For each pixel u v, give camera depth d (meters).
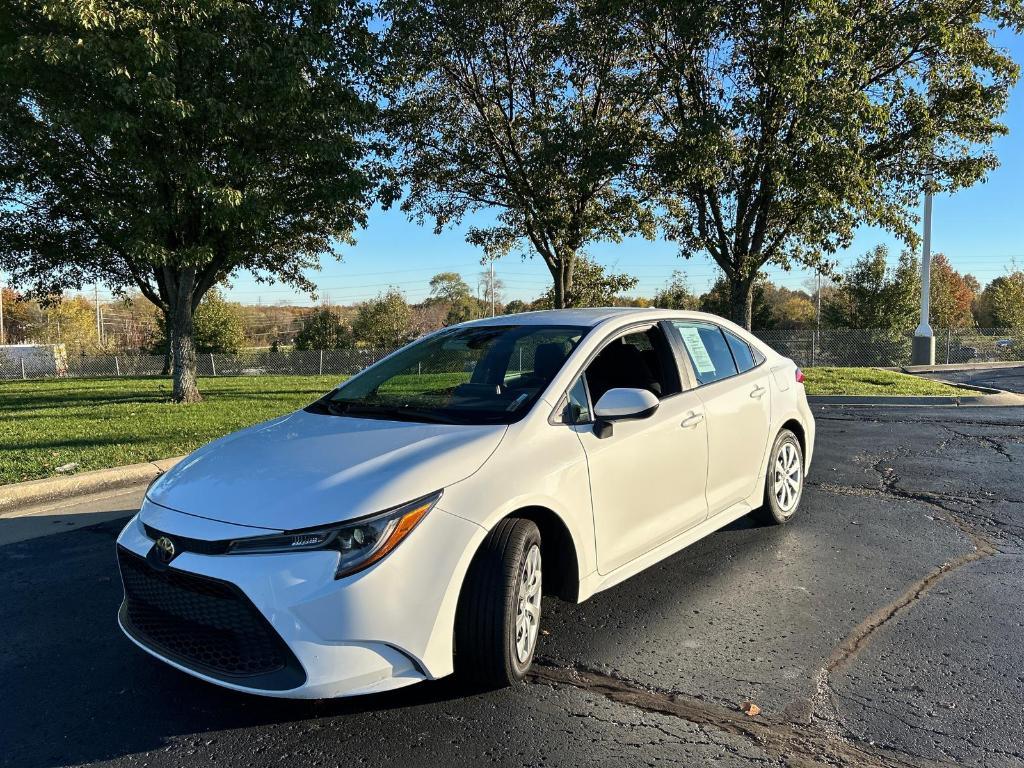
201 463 3.20
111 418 10.87
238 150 11.81
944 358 29.92
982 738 2.66
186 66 10.97
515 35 15.78
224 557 2.59
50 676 3.26
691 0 12.97
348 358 33.16
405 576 2.62
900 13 13.52
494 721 2.80
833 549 4.78
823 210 13.71
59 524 5.61
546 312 4.46
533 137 16.98
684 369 4.29
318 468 2.89
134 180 12.38
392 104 16.23
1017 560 4.55
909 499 6.05
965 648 3.37
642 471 3.67
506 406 3.41
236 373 32.44
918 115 14.48
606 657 3.31
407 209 18.39
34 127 11.67
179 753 2.65
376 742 2.68
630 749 2.62
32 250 18.62
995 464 7.39
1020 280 46.69
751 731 2.72
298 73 11.27
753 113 13.63
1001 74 14.62
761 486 4.95
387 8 14.39
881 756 2.57
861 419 10.80
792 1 12.34
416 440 3.10
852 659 3.28
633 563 3.69
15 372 33.84
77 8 9.20
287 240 16.86
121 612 3.17
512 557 2.91
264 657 2.57
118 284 24.39
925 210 25.39
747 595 4.01
